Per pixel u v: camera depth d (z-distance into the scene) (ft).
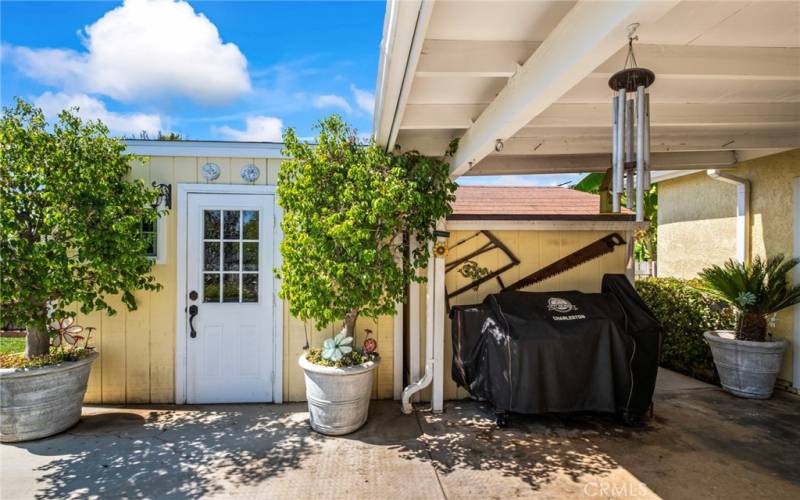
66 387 11.18
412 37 6.82
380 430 11.73
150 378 13.60
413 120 11.27
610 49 5.82
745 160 17.02
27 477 9.09
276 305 13.89
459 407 13.61
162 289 13.56
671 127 13.74
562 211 16.30
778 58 8.69
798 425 12.14
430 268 13.21
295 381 13.97
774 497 8.54
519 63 8.26
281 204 12.06
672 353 18.45
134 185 12.28
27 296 10.67
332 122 12.15
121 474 9.25
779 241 16.05
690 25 7.46
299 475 9.30
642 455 10.30
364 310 11.84
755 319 14.84
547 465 9.80
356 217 10.93
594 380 11.47
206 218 13.76
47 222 10.40
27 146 10.56
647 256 36.42
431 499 8.43
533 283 14.83
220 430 11.62
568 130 14.05
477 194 19.65
